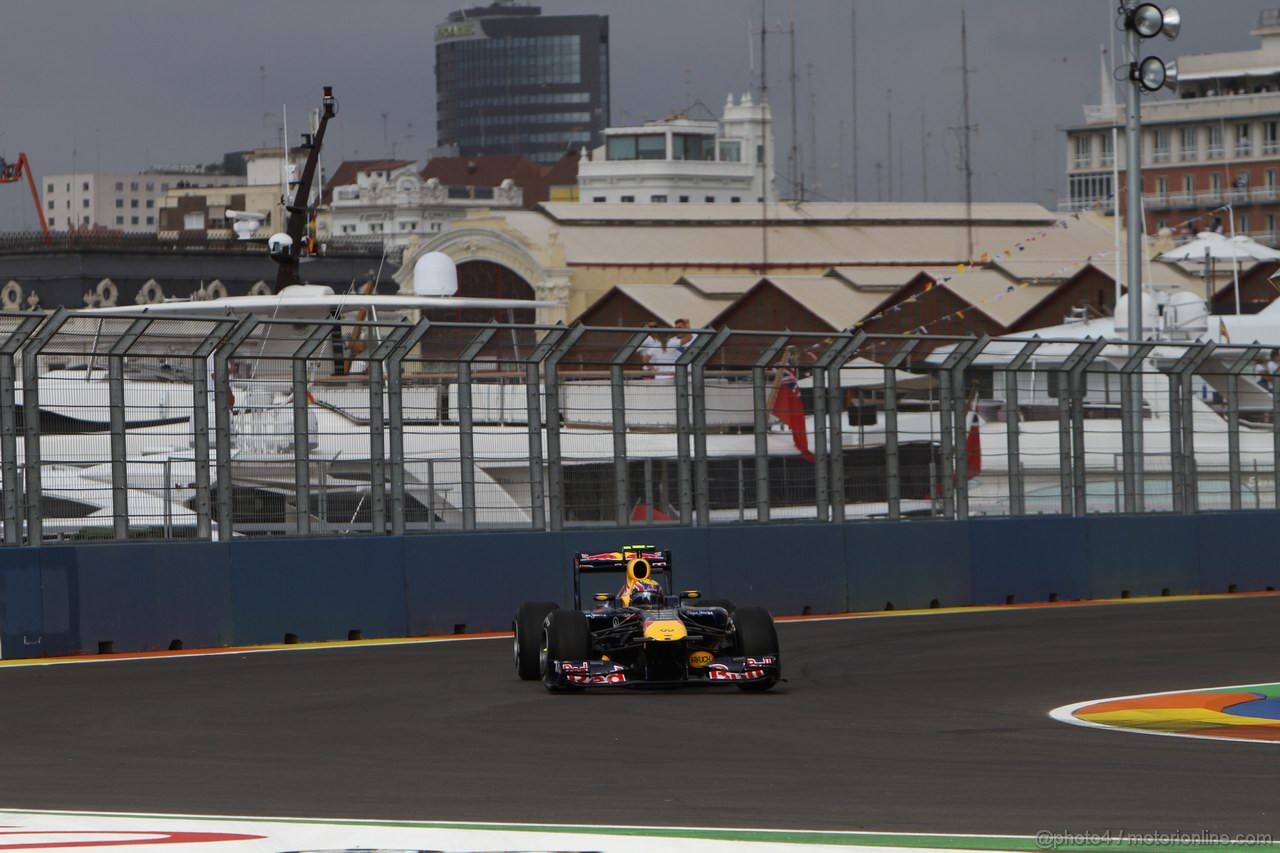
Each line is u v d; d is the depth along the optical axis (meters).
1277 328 161.50
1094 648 61.78
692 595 52.53
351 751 38.19
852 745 38.78
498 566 70.69
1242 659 58.09
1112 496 87.44
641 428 75.75
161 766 36.16
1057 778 33.66
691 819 29.36
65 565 61.50
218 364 65.19
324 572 66.81
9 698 48.78
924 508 81.69
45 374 66.94
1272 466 94.56
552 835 27.72
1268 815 29.44
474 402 74.75
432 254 118.62
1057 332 173.88
